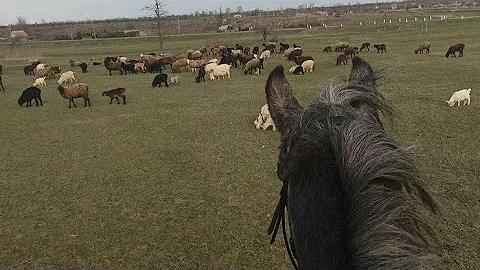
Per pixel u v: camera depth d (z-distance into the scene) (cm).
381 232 102
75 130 1584
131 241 738
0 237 777
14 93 2539
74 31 9756
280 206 164
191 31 8538
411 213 108
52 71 3209
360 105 146
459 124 1323
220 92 2219
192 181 1004
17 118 1839
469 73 2242
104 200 922
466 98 1555
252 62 2836
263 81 2511
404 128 1300
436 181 882
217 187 958
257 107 1806
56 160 1230
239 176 1020
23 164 1207
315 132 132
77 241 748
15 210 895
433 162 995
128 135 1470
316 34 5966
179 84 2603
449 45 3778
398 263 97
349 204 114
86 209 880
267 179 991
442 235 673
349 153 117
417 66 2581
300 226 123
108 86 2644
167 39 6328
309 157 127
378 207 106
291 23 8506
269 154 1184
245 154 1191
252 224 774
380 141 118
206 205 866
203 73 2644
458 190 838
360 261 103
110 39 6544
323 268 112
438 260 105
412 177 111
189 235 747
